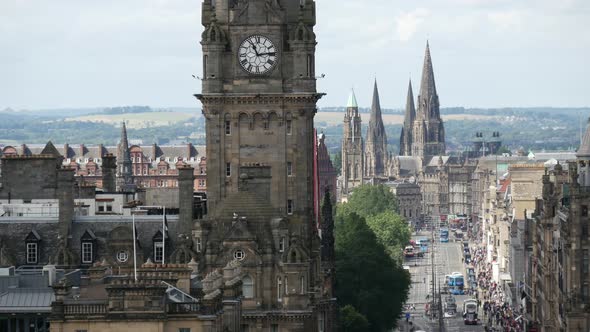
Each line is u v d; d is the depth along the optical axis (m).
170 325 191.88
